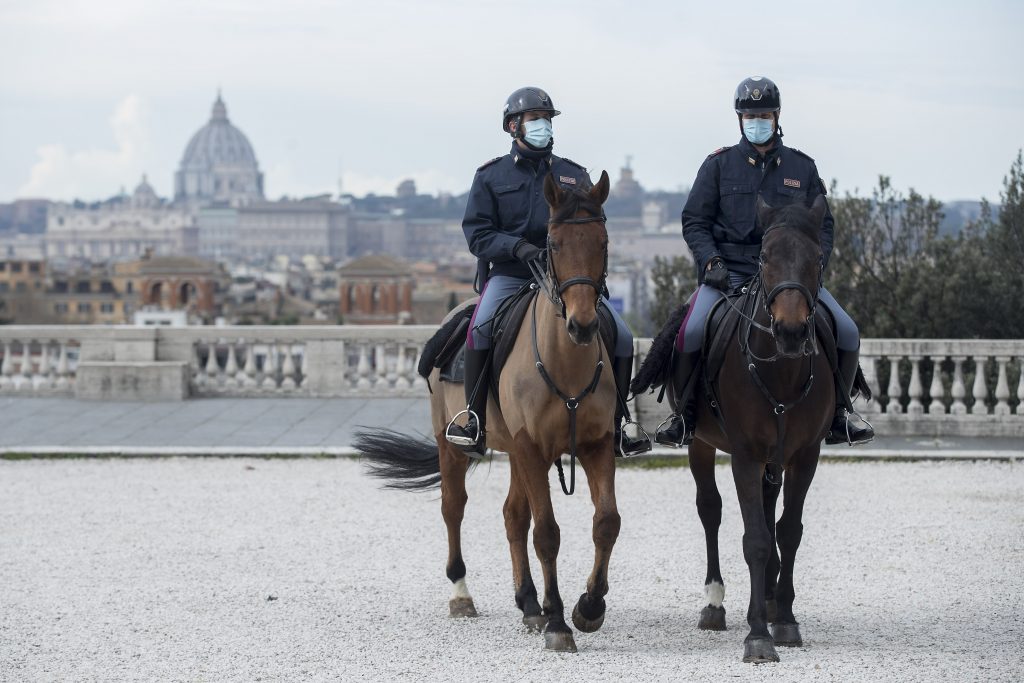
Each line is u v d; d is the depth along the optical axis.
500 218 8.91
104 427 19.06
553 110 8.75
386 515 13.13
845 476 15.02
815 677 7.19
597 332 8.05
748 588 10.00
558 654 7.92
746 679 7.16
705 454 9.03
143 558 11.19
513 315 8.47
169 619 9.10
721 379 8.20
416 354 22.25
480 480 15.21
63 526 12.62
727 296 8.60
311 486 14.80
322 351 22.06
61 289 173.38
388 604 9.57
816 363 8.02
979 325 22.17
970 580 10.05
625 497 13.97
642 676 7.29
